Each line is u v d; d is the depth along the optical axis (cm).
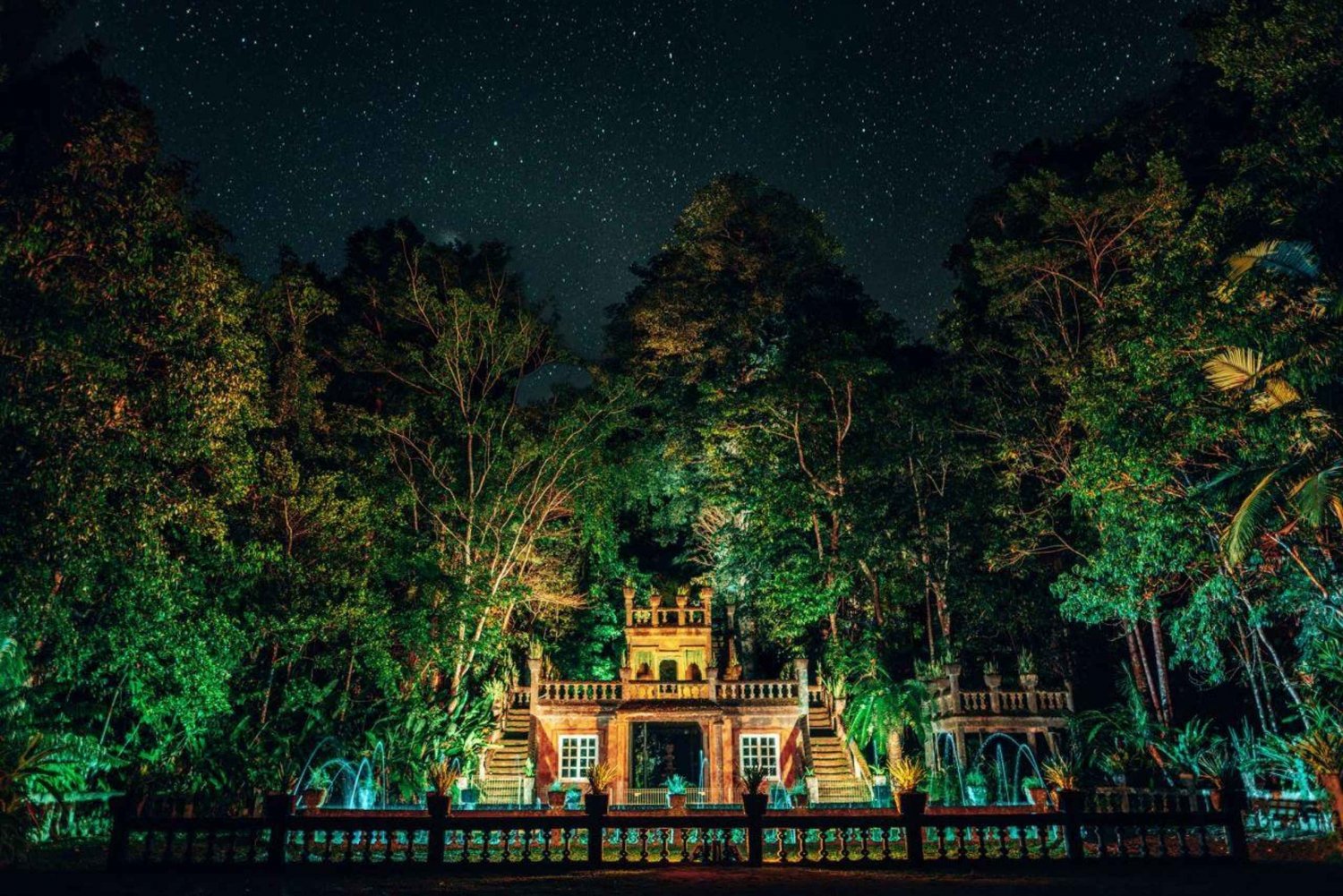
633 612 3284
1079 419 2194
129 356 1725
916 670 2997
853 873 1199
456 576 2956
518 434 3331
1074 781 1324
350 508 2666
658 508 4169
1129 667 3072
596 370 3753
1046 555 3127
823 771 2800
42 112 1647
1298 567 1975
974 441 3186
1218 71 2750
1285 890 1012
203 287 1812
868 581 3177
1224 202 1925
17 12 1605
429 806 1282
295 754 2380
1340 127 1669
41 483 1475
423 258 3650
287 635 2445
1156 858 1275
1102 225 2780
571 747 2877
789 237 4084
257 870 1205
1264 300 1786
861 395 3244
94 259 1641
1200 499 1955
